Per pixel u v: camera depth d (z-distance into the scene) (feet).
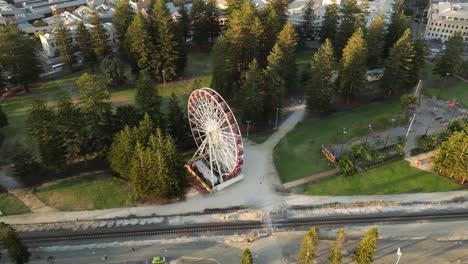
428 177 247.09
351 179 246.06
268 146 276.00
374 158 257.34
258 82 283.38
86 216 219.61
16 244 177.47
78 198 230.27
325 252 199.31
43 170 251.60
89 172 250.37
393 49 313.32
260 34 344.49
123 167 232.53
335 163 257.75
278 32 372.58
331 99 323.98
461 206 228.43
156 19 353.31
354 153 255.70
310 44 433.89
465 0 528.63
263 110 291.58
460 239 209.36
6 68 327.47
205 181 240.73
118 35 376.48
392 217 221.46
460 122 278.26
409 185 241.96
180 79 360.69
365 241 173.37
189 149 273.95
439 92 339.98
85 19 441.68
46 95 333.62
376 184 242.78
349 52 302.86
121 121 252.62
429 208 226.99
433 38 474.08
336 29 405.39
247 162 260.21
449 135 264.31
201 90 228.84
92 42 366.63
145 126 237.04
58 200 228.63
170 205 227.40
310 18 414.62
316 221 218.59
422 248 203.62
